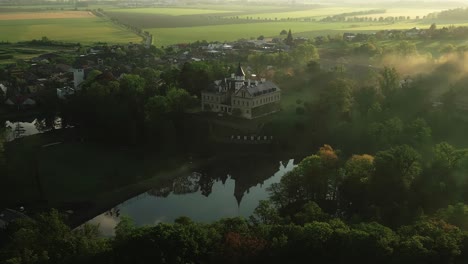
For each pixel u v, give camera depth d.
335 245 128.25
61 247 126.81
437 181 171.12
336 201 179.50
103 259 124.81
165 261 123.75
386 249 124.00
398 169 170.88
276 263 125.69
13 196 196.88
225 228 137.25
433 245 125.25
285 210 173.12
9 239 149.75
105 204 198.00
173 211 192.00
